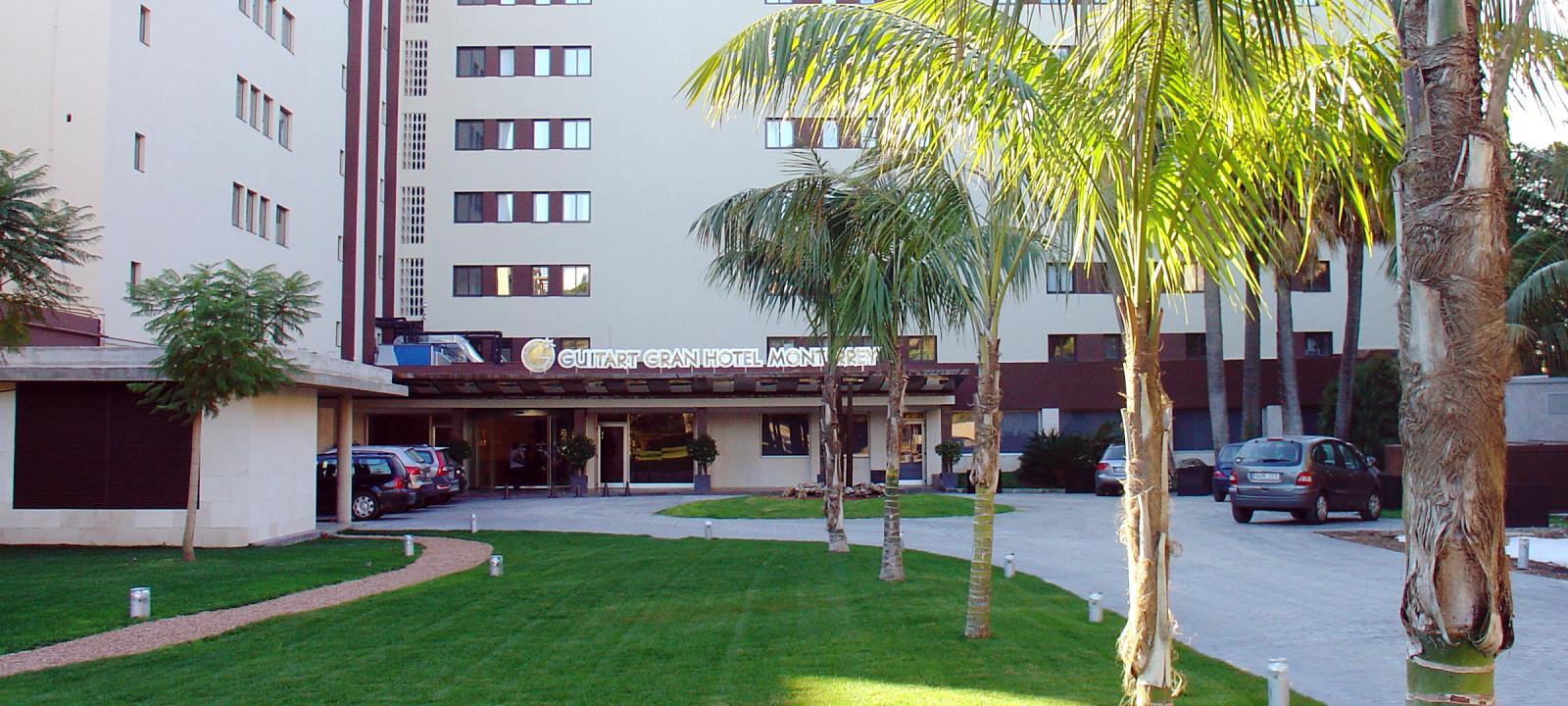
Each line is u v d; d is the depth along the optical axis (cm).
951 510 2691
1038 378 4216
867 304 1220
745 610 1108
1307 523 2202
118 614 1147
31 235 1273
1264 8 495
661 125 4328
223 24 2894
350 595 1286
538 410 3944
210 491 1925
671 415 4025
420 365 3794
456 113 4347
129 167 2434
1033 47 663
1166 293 641
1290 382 3394
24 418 1952
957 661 833
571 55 4369
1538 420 2614
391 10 4309
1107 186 627
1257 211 671
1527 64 517
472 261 4300
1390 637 997
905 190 1030
